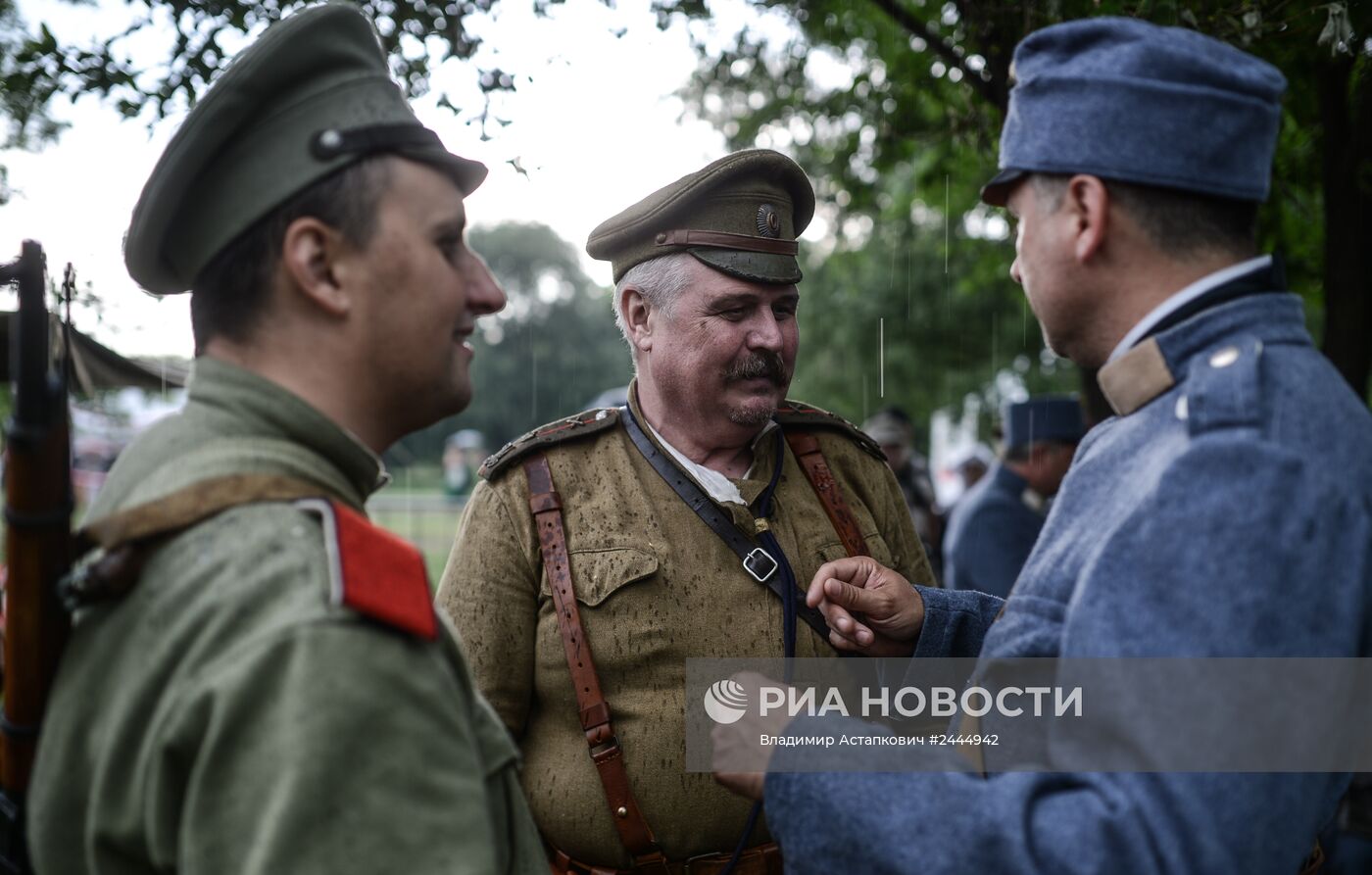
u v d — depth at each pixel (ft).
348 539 3.06
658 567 5.69
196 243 3.48
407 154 3.47
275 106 3.41
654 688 5.62
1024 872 3.21
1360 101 9.60
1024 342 38.99
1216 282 3.67
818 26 12.96
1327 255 10.30
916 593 5.53
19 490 3.14
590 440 6.19
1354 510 3.30
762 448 6.21
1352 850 9.88
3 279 3.19
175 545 3.09
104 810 2.99
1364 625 3.40
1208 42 3.76
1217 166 3.63
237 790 2.78
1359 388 10.23
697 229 5.86
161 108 7.31
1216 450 3.28
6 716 3.23
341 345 3.42
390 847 2.82
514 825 3.74
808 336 45.73
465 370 3.73
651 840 5.49
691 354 5.88
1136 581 3.27
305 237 3.34
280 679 2.82
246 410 3.33
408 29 8.07
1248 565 3.15
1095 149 3.70
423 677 3.06
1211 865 3.05
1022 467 13.88
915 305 40.04
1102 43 3.79
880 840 3.47
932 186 15.84
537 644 5.80
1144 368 3.68
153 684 2.95
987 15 8.79
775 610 5.77
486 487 6.07
